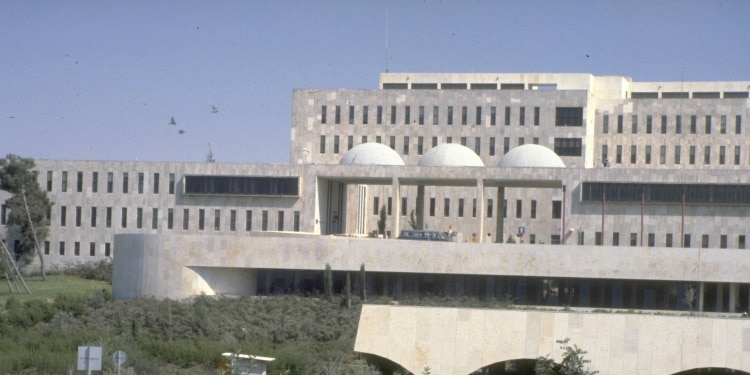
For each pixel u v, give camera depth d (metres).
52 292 133.25
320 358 98.12
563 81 182.62
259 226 145.75
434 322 103.00
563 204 140.38
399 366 104.50
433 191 167.12
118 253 125.38
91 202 151.75
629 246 132.25
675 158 165.88
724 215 136.62
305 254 123.56
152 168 149.88
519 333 101.75
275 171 145.62
